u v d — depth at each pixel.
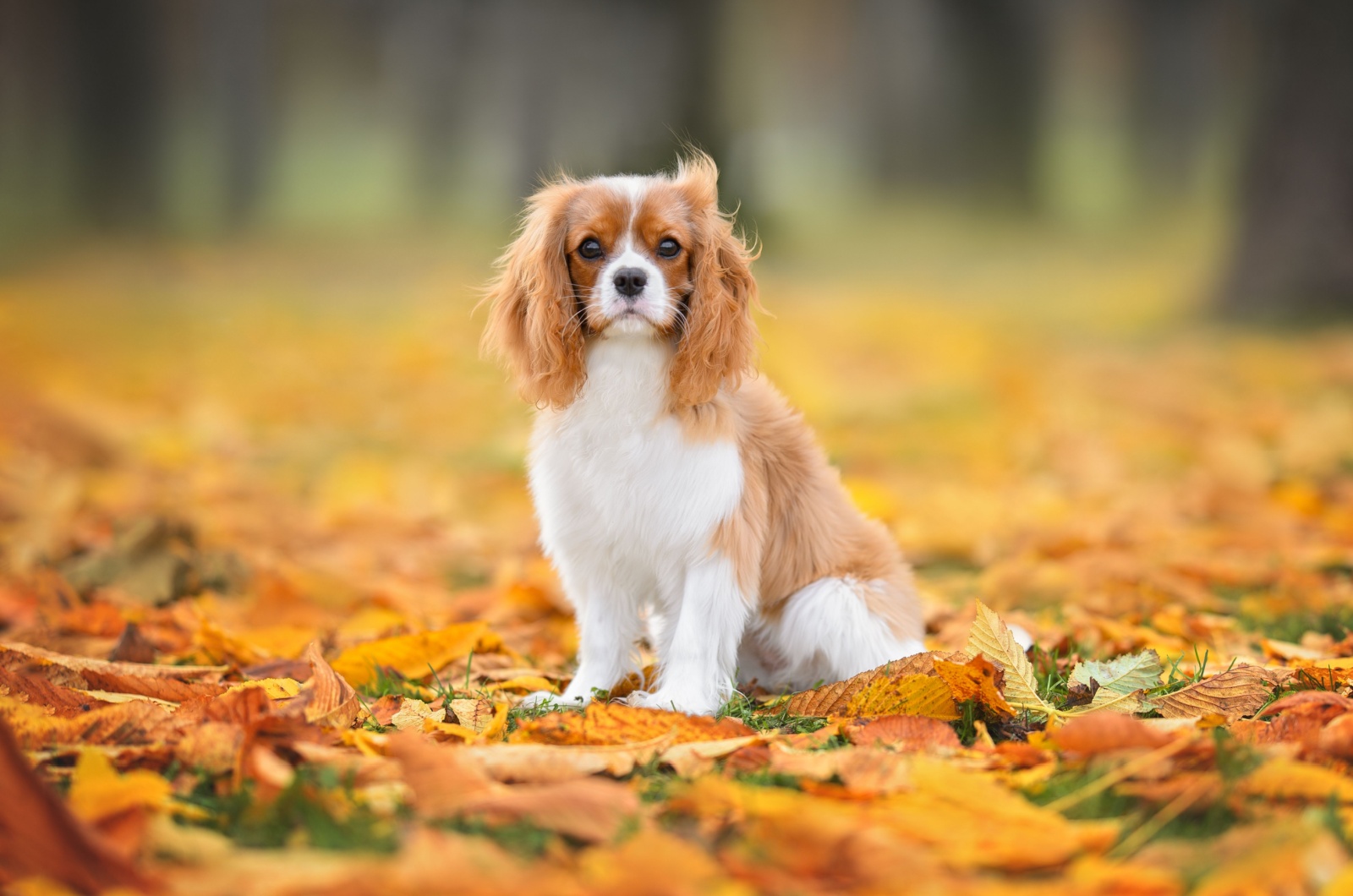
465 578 8.36
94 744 3.91
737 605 5.06
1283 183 18.77
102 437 11.30
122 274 27.73
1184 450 11.74
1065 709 4.66
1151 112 47.50
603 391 5.11
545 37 32.78
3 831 2.98
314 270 28.45
